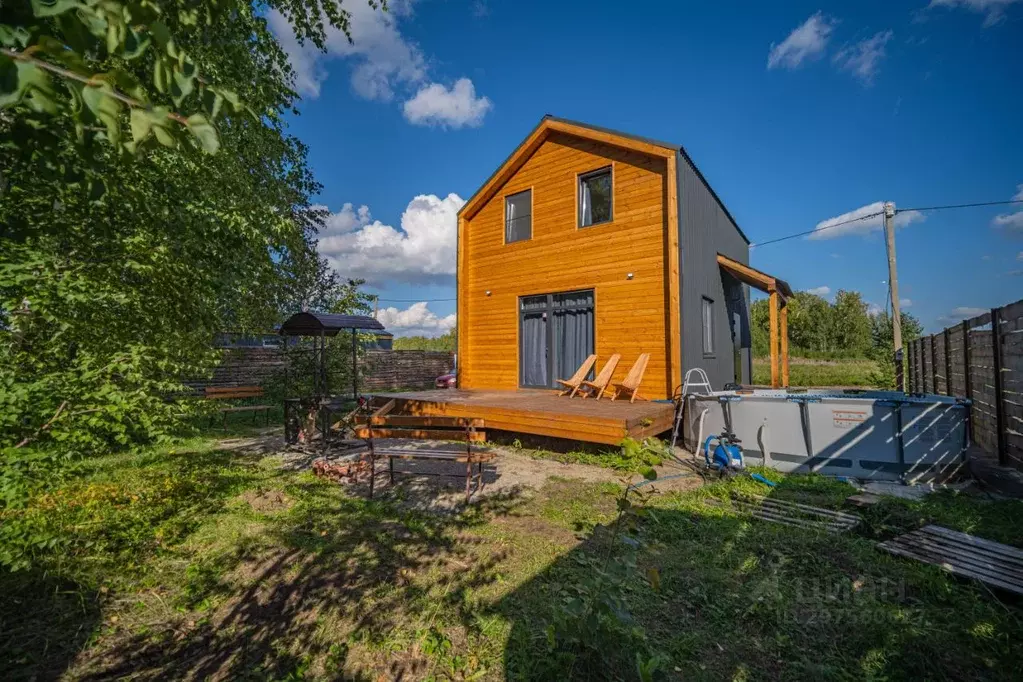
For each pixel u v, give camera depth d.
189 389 4.06
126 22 1.02
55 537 3.69
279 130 10.04
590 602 2.46
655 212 9.59
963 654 2.60
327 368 14.86
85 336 3.37
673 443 7.41
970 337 8.05
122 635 2.86
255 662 2.63
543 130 11.18
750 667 2.52
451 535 4.25
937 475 5.61
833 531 4.18
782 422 6.50
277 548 4.00
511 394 10.16
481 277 12.62
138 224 4.36
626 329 9.88
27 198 2.91
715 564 3.62
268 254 7.86
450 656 2.65
